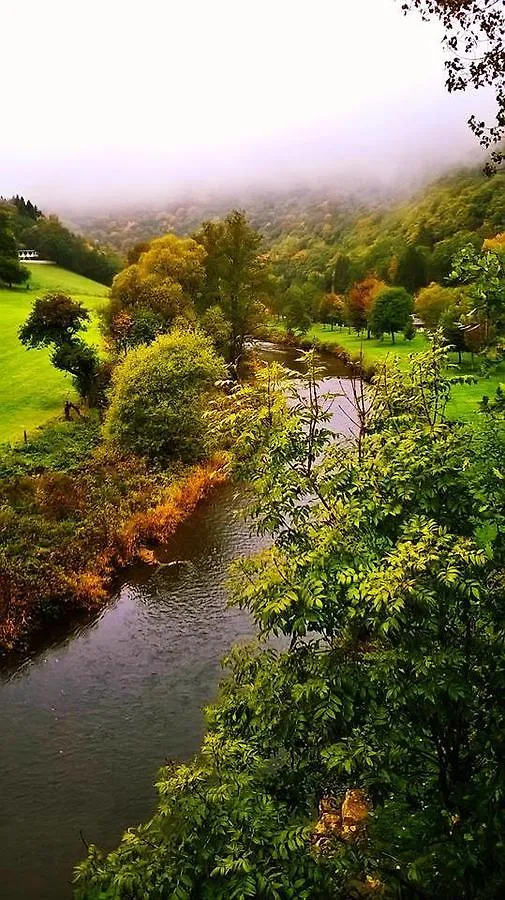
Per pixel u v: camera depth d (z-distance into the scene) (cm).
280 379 879
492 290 813
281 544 779
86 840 1262
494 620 647
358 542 670
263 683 771
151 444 3269
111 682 1752
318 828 976
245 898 574
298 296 8700
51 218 14638
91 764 1462
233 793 662
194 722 1594
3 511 2427
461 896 633
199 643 1925
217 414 892
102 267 13562
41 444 3362
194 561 2431
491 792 621
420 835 689
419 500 692
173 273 5450
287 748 788
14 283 9894
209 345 3866
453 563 596
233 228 5612
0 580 2011
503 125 943
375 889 673
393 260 12100
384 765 668
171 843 621
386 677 620
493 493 708
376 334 7706
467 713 646
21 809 1339
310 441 798
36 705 1662
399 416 793
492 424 778
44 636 1955
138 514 2638
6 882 1175
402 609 609
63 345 4125
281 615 673
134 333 4406
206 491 3114
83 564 2244
